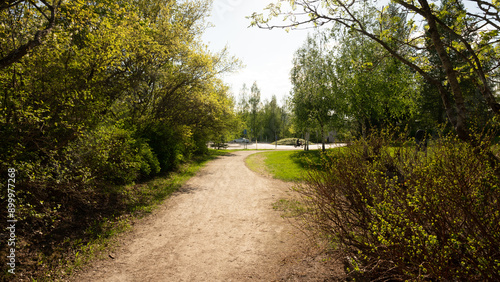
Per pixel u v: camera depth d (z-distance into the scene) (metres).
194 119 17.36
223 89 17.70
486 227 2.00
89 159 5.93
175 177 12.20
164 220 6.58
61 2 5.34
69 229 5.28
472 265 1.96
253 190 9.93
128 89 9.67
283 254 4.46
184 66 13.91
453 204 2.17
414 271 2.34
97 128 6.18
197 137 22.91
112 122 7.53
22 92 4.51
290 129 27.86
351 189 3.36
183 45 12.91
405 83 14.65
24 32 5.02
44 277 3.83
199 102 14.81
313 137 46.19
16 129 4.46
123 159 7.54
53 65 5.63
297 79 24.39
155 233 5.72
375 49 14.54
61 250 4.58
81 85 5.93
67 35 5.88
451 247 2.00
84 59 6.33
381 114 16.02
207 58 13.89
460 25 3.58
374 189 3.13
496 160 2.27
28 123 4.50
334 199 3.40
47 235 4.83
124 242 5.24
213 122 21.23
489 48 3.66
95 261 4.42
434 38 2.86
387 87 14.82
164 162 12.54
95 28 6.81
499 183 2.15
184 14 16.08
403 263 2.30
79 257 4.47
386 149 3.82
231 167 16.61
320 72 21.59
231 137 39.53
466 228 2.12
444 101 2.94
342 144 4.56
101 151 6.09
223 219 6.61
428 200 2.27
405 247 2.26
